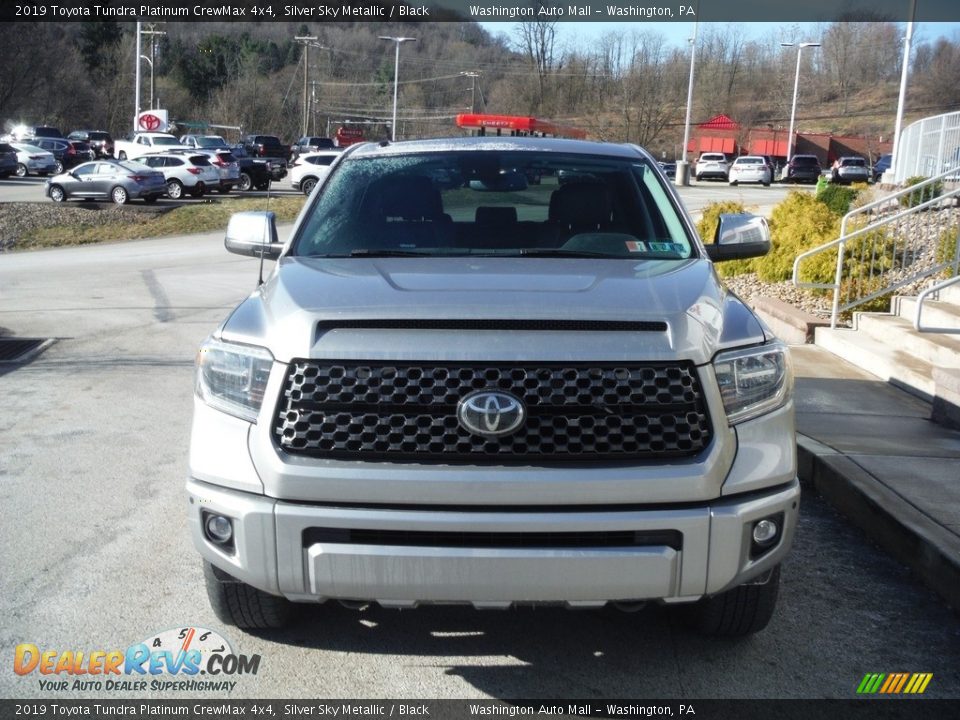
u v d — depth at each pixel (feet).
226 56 357.61
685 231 14.16
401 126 357.20
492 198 14.60
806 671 11.76
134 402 25.31
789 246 41.50
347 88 363.35
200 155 113.70
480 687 11.35
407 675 11.60
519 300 10.55
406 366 10.00
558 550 9.73
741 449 10.23
